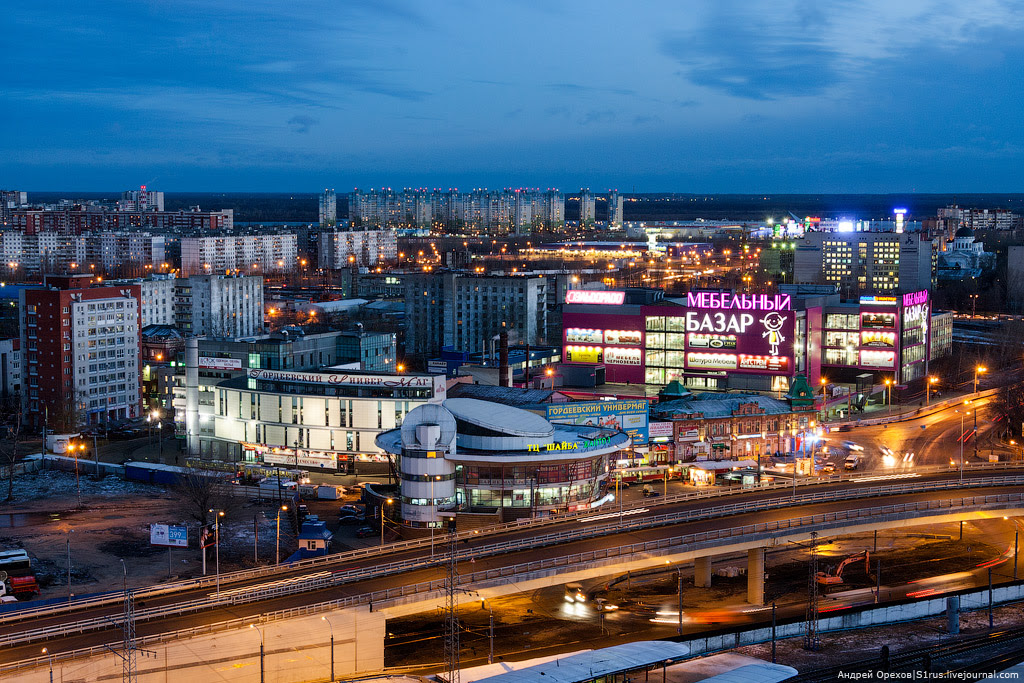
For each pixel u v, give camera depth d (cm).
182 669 12838
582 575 15612
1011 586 17675
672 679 13750
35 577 17762
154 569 18450
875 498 19538
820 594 17750
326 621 13712
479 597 14775
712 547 16700
